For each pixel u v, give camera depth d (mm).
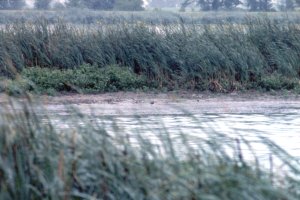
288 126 47188
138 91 62938
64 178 21031
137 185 21328
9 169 21156
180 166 21734
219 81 63812
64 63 67250
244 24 69562
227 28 68125
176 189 20750
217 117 51688
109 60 66750
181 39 66188
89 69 64750
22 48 67188
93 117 28875
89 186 21875
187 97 61031
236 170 21672
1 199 20656
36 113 24969
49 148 22297
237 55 64250
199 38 66188
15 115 23031
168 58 65250
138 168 21766
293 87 64000
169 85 64188
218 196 20391
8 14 107875
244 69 63906
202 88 63625
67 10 109438
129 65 66875
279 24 69062
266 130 45281
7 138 21812
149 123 46688
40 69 64125
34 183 21672
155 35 66438
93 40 67812
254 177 21234
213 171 21484
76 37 68250
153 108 55812
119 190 21484
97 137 23078
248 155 33250
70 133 23750
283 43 67500
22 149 22031
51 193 20859
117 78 63812
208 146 27719
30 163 21672
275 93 62406
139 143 24344
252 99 60250
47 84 62188
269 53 66875
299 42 67250
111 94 62031
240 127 46500
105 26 69375
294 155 36375
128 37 67375
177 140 30156
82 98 60094
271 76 64438
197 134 39500
